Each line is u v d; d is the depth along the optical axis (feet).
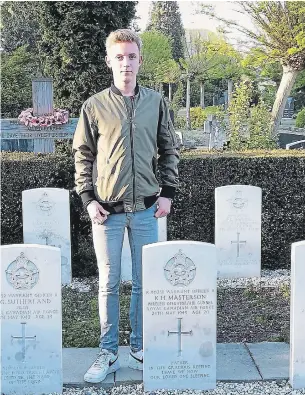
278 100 52.70
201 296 12.69
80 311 18.88
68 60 24.64
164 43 81.76
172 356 12.89
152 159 13.01
